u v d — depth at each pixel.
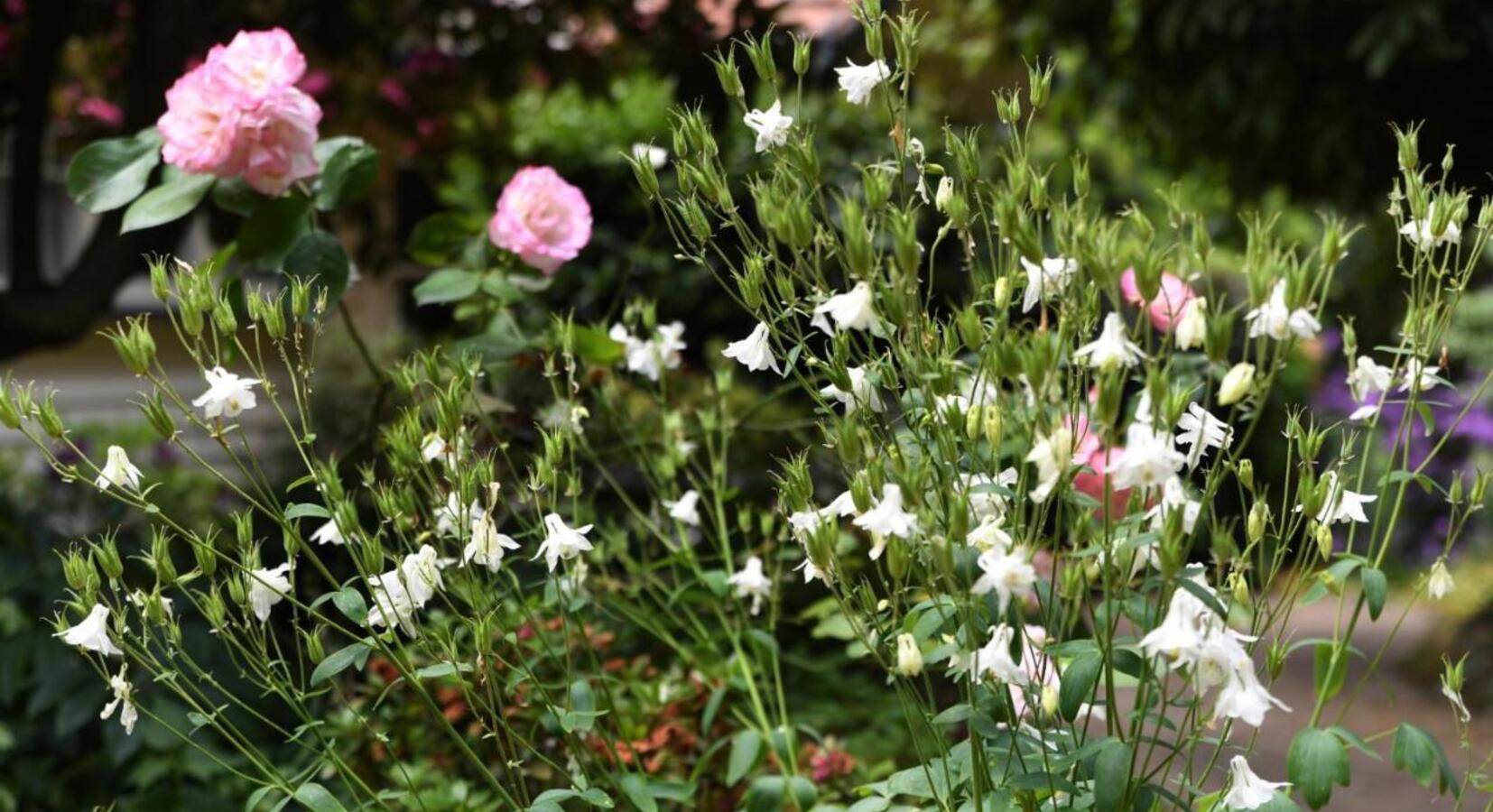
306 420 1.96
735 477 4.70
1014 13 7.64
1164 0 6.62
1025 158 1.77
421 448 2.06
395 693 3.09
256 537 4.02
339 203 2.90
